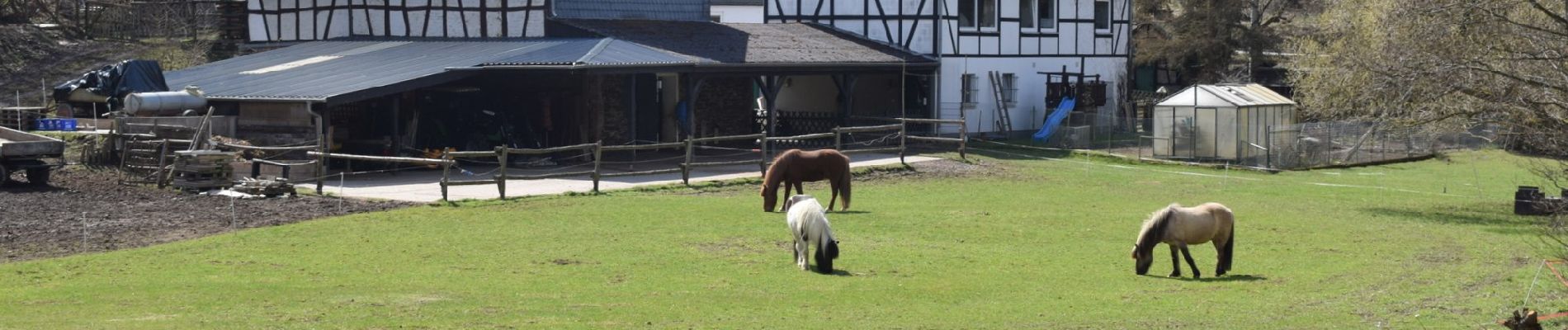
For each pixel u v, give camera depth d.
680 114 32.34
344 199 20.53
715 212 19.70
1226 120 31.64
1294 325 11.38
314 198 20.64
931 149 33.34
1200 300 12.71
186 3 42.69
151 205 19.69
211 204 19.88
